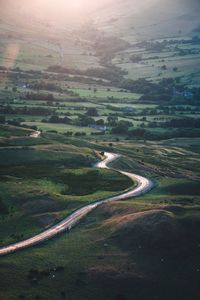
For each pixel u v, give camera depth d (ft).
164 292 278.05
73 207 392.47
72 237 331.98
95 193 435.12
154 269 296.30
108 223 350.02
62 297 263.08
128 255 307.99
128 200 412.57
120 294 271.49
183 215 351.05
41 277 277.44
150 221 336.90
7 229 345.92
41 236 331.98
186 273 295.89
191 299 275.18
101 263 296.51
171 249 316.60
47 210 384.47
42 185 447.01
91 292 270.46
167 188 470.80
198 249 318.86
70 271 285.84
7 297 254.88
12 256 298.35
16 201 395.75
